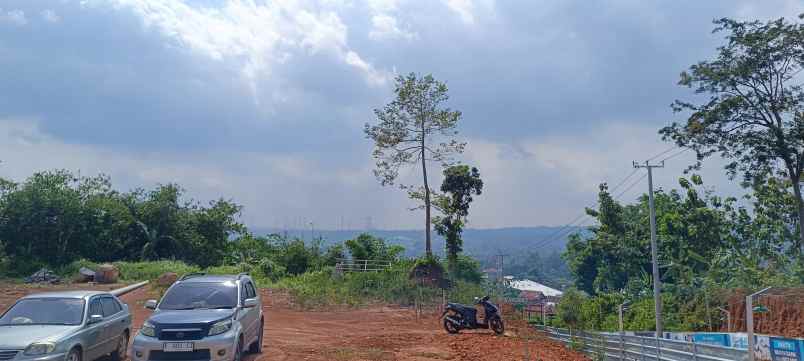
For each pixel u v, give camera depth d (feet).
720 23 118.52
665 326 130.31
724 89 119.96
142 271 131.23
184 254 182.60
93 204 169.07
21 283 116.98
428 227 163.32
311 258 176.04
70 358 34.30
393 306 107.86
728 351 52.54
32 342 32.94
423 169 165.68
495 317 71.97
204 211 194.29
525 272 458.50
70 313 37.24
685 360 58.18
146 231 173.27
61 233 159.63
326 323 80.48
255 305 42.16
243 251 189.26
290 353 47.39
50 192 159.84
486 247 641.40
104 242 168.76
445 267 154.40
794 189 118.62
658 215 199.62
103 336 38.78
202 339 35.91
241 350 39.78
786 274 146.61
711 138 120.57
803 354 61.82
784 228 159.94
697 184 180.86
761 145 116.67
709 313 120.57
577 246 250.16
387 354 49.80
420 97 164.45
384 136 163.63
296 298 104.63
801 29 111.24
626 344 70.74
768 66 115.03
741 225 171.53
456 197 163.63
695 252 174.09
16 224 155.02
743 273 147.23
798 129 114.52
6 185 158.20
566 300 103.71
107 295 42.11
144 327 36.83
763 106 116.88
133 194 183.62
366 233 177.58
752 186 122.52
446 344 59.41
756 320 102.78
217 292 41.29
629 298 166.50
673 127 126.21
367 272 129.59
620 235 213.46
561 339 81.66
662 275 191.62
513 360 51.60
